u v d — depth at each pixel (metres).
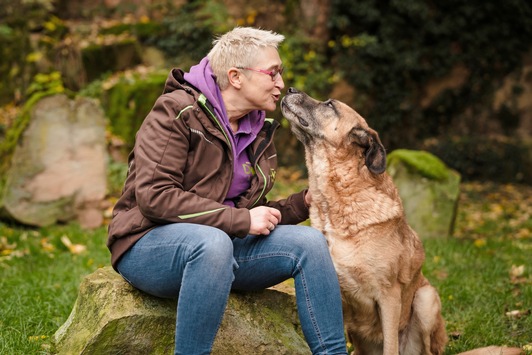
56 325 3.76
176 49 11.66
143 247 2.77
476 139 13.02
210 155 2.88
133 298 2.95
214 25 11.56
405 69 12.87
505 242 6.86
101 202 6.67
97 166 6.66
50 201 6.43
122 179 8.03
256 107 3.02
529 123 13.34
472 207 10.13
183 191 2.75
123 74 10.17
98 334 2.85
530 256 6.10
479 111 13.49
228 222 2.72
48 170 6.43
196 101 2.87
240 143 3.03
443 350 3.71
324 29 12.41
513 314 4.37
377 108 12.85
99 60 10.68
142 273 2.80
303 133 3.52
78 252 5.54
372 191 3.32
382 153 3.25
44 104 6.43
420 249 3.58
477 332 4.09
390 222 3.28
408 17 13.05
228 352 3.02
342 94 12.51
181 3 12.44
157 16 12.37
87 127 6.60
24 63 10.70
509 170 12.67
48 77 9.16
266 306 3.20
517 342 3.95
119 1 12.46
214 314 2.61
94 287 3.03
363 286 3.28
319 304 2.81
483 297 4.71
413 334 3.63
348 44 12.28
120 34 11.43
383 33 12.85
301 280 2.84
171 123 2.79
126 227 2.80
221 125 2.87
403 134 13.17
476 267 5.53
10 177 6.33
